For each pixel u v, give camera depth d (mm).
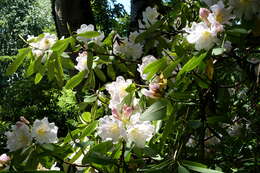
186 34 1134
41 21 12945
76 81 1273
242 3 920
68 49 1663
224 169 1324
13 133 1003
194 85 1076
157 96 1011
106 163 925
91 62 1214
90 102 1375
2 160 1032
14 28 12719
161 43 1278
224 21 907
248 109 1515
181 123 991
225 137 1395
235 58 1055
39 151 996
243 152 1474
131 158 1058
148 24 1367
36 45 1216
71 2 2363
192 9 1335
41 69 1199
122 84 1085
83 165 1012
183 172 824
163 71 1010
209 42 890
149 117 918
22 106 4914
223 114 1125
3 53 12516
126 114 936
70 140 1139
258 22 926
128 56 1345
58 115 4863
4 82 9523
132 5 2086
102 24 5242
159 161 1035
